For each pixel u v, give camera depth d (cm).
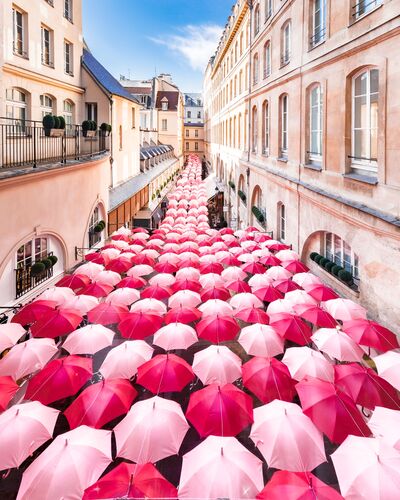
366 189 873
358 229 918
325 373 711
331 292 1010
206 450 519
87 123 1460
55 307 913
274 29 1617
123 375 729
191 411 611
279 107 1593
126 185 2247
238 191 2498
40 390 664
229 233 1877
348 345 761
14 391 657
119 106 2192
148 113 5612
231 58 3186
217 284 1168
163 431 564
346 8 927
